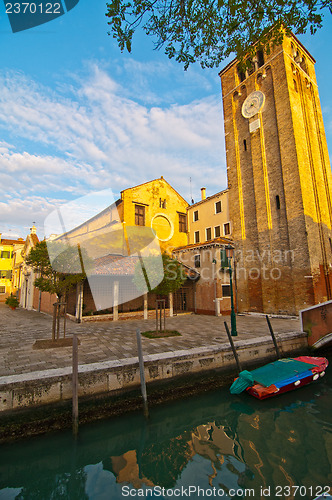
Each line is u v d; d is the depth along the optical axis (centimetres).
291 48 2041
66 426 606
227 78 2419
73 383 604
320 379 948
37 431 577
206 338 1077
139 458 521
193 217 2595
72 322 1589
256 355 997
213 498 406
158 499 407
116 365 698
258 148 2061
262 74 2080
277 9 449
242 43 507
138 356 738
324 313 1253
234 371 910
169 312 1916
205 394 815
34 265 909
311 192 1836
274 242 1884
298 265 1719
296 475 456
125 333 1196
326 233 1902
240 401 777
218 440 579
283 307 1784
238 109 2278
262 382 802
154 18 450
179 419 677
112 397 672
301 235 1720
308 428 625
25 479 467
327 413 704
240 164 2216
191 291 2161
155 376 754
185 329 1305
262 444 557
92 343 979
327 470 468
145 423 651
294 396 813
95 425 627
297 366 910
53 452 543
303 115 1977
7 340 1043
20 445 550
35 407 589
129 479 459
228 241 2066
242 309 2028
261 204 1998
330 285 1786
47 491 436
